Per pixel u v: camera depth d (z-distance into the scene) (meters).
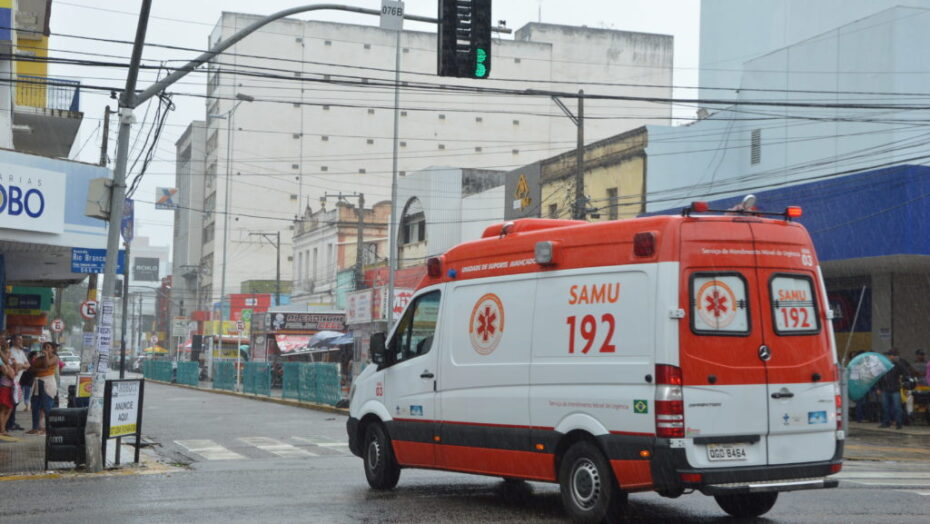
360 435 12.16
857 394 22.83
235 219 92.25
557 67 93.25
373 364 12.13
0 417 20.06
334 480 12.84
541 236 9.88
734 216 8.96
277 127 92.94
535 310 9.77
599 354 8.98
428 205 49.75
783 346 8.83
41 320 36.28
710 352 8.49
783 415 8.73
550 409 9.42
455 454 10.62
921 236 23.25
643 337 8.59
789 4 40.66
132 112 14.88
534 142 94.56
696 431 8.34
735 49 43.91
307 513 9.98
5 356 19.91
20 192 21.08
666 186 34.59
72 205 22.23
